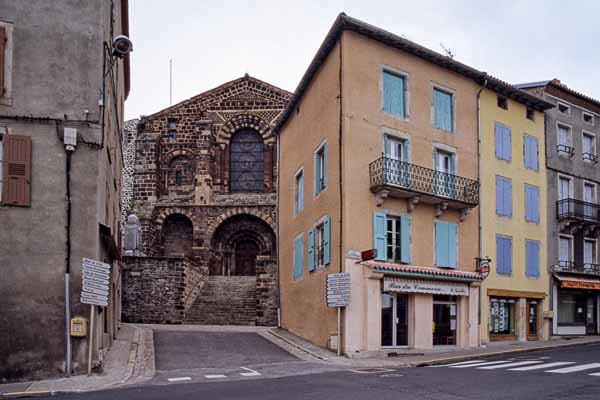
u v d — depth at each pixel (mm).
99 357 16125
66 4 16328
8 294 15055
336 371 16688
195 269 32688
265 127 41188
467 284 23781
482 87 26359
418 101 23812
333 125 22406
